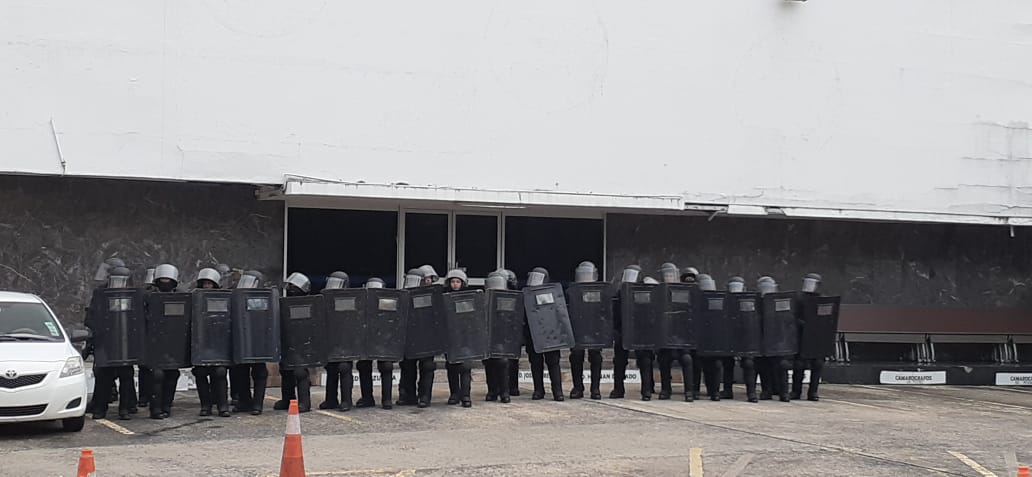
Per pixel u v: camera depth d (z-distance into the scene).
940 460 11.27
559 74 19.41
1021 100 22.56
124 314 13.56
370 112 18.28
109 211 17.72
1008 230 23.55
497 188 19.00
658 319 16.20
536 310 15.82
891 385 20.86
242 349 13.96
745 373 16.77
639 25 19.95
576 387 16.45
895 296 22.61
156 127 17.14
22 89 16.50
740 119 20.59
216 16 17.47
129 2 17.06
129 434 12.51
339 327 14.61
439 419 13.92
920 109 21.84
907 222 22.27
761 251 21.69
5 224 17.19
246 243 18.47
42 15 16.61
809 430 13.38
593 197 19.50
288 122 17.83
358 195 18.00
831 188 21.19
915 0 21.86
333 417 14.09
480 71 18.94
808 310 16.89
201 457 10.87
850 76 21.39
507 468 10.37
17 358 12.02
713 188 20.38
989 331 22.38
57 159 16.64
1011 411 16.44
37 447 11.47
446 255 19.72
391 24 18.44
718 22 20.48
